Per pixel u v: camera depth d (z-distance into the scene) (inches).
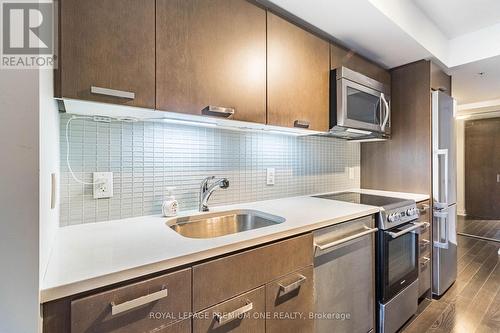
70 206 44.2
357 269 58.9
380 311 63.5
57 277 25.3
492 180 206.1
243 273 36.3
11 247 22.5
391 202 70.5
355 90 70.1
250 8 51.2
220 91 46.6
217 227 57.3
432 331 69.9
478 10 75.3
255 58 51.8
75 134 44.5
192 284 31.6
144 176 51.8
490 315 77.0
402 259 71.4
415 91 87.9
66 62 32.7
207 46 44.9
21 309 22.6
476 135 213.2
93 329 25.5
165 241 36.1
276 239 41.1
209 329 32.8
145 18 38.4
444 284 89.7
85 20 33.9
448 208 90.5
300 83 60.3
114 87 35.9
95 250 32.7
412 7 70.8
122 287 27.2
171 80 40.9
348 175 99.1
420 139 87.2
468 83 118.5
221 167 63.1
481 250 136.7
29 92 23.2
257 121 52.2
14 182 22.7
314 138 86.4
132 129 50.4
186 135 57.3
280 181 76.3
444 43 89.3
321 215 53.9
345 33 68.0
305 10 58.2
